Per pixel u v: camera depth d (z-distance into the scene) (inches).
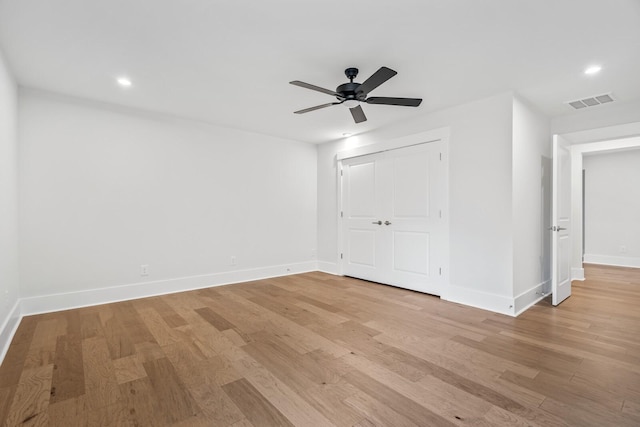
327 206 209.2
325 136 193.3
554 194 131.3
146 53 94.1
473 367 79.4
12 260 106.2
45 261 123.7
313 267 214.8
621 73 105.7
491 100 126.5
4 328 91.3
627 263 221.0
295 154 205.5
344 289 162.1
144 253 147.3
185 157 159.6
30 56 96.0
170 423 58.6
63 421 59.1
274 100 133.0
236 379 74.1
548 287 149.8
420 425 57.8
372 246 179.5
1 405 63.8
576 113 144.7
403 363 81.7
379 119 157.6
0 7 71.7
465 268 134.8
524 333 101.7
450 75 107.8
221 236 172.7
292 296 148.7
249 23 78.7
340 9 73.1
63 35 84.2
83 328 106.6
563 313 122.1
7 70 99.2
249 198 183.9
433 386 70.8
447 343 94.2
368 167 181.3
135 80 113.3
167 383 72.3
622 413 61.0
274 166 195.0
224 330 105.3
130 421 59.1
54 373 76.8
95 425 58.0
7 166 99.3
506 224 121.8
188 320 115.2
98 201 135.3
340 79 111.5
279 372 77.4
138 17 76.4
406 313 122.8
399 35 84.0
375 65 100.8
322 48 90.7
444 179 142.8
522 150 127.5
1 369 78.8
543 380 73.0
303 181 209.6
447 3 71.0
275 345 93.2
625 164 222.4
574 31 81.6
